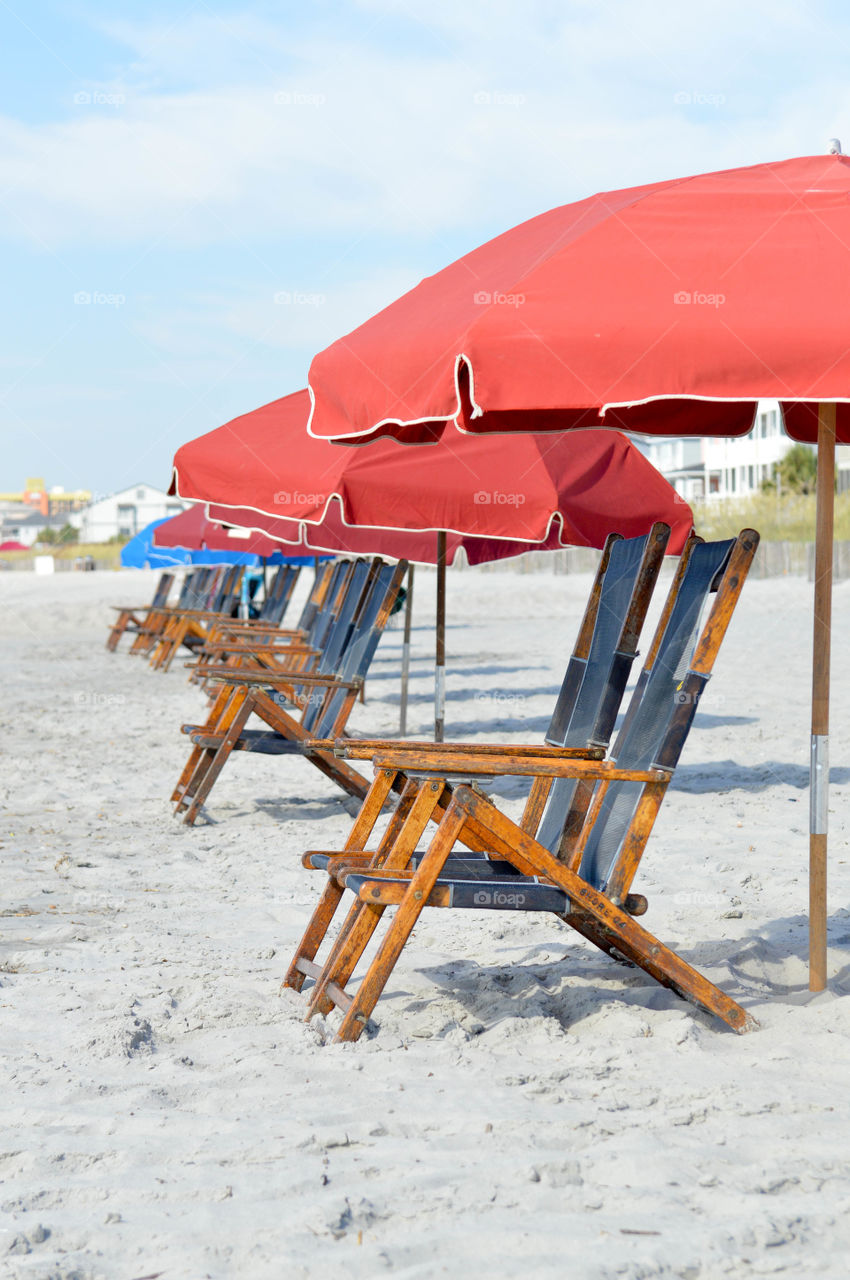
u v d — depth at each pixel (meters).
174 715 11.93
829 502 3.74
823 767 3.77
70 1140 2.74
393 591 7.11
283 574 14.71
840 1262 2.20
